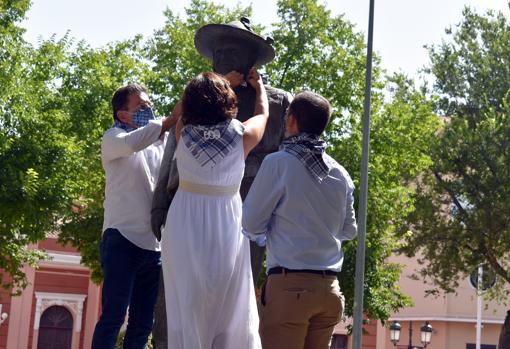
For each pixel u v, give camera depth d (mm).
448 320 49469
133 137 5523
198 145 4785
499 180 32344
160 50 31578
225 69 6160
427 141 31734
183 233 4770
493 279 37781
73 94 27969
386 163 30594
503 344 34062
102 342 5633
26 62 26281
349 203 5453
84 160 26031
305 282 5156
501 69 34938
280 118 6188
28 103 24625
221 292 4793
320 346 5320
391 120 31000
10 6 25281
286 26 31172
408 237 34094
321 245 5219
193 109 4820
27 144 23859
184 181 4844
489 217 32219
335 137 30500
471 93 35031
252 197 5156
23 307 41781
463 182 32969
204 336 4754
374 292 29766
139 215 5797
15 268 27516
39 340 42125
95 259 28766
